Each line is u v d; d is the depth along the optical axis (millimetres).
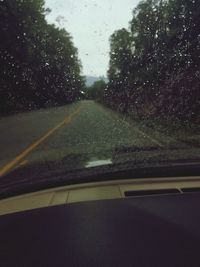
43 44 51844
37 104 54469
